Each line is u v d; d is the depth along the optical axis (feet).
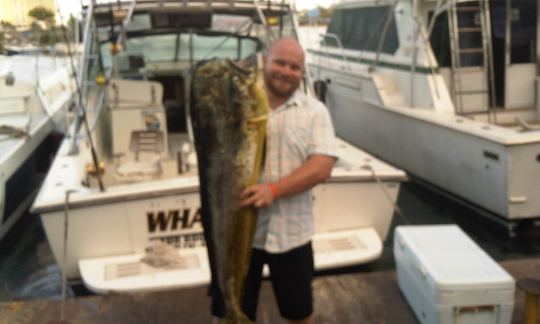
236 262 6.97
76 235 12.96
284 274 7.90
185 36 21.07
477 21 23.39
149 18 19.02
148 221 13.12
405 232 11.75
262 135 6.54
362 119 27.37
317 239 13.97
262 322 11.16
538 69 23.95
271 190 7.02
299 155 7.56
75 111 17.74
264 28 19.19
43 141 23.06
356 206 14.28
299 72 7.47
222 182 6.64
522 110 23.94
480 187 19.83
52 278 17.47
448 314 9.65
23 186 20.53
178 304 11.75
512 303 9.62
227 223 6.77
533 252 18.47
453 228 11.96
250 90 6.37
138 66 20.83
